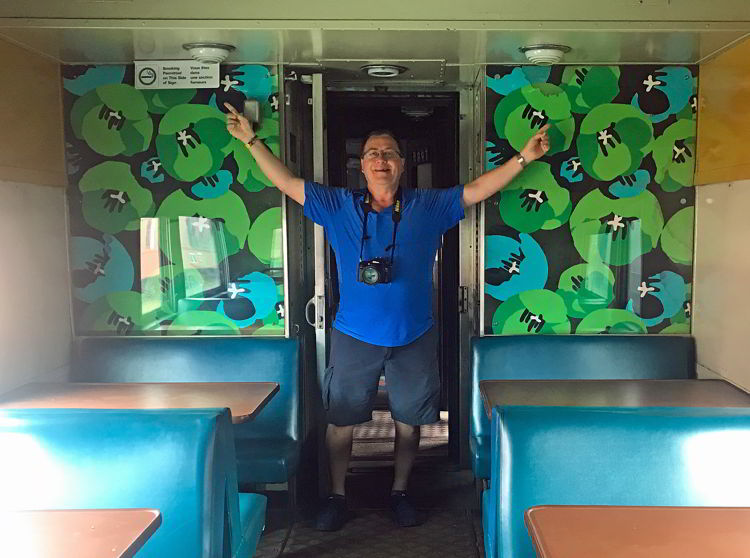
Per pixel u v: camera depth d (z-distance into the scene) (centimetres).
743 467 207
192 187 373
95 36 314
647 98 370
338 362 361
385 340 353
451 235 448
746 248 313
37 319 344
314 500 411
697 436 207
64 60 360
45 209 354
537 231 377
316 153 379
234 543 229
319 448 415
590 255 377
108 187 374
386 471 446
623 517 171
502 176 357
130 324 379
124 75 368
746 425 208
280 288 376
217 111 370
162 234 376
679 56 350
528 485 209
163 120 370
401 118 518
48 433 212
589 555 152
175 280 377
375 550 349
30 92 338
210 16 301
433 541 358
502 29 303
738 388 301
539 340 365
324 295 392
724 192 338
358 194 357
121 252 377
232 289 377
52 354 359
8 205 321
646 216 375
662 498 206
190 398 289
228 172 372
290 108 385
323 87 382
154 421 212
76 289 378
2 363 314
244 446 341
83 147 372
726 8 300
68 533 163
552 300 379
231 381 355
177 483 209
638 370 361
